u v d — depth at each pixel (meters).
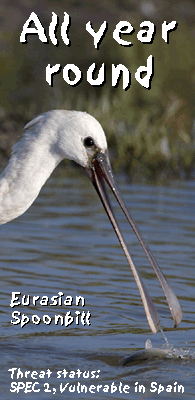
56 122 7.88
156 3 44.84
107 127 24.67
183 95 28.09
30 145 7.88
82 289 10.43
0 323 9.00
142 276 11.30
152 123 25.88
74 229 14.33
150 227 14.54
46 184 20.22
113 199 17.77
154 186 20.48
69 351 8.09
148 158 23.12
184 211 16.36
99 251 12.71
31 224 14.66
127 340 8.55
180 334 8.82
